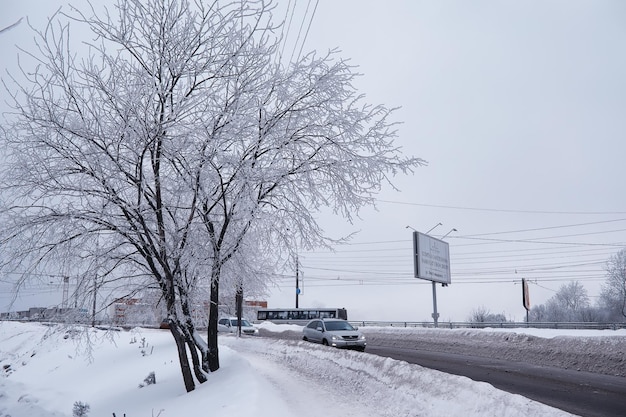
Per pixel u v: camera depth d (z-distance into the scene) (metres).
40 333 37.72
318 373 15.41
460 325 40.62
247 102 12.14
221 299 16.45
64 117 11.45
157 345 26.19
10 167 11.59
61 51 11.30
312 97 12.95
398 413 9.80
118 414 13.30
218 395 10.96
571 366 16.41
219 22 11.79
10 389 20.25
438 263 42.78
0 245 11.66
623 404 10.17
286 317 57.28
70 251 12.12
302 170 12.97
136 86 11.52
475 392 8.76
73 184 11.86
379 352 23.23
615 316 67.62
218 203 13.44
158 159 11.84
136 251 13.35
